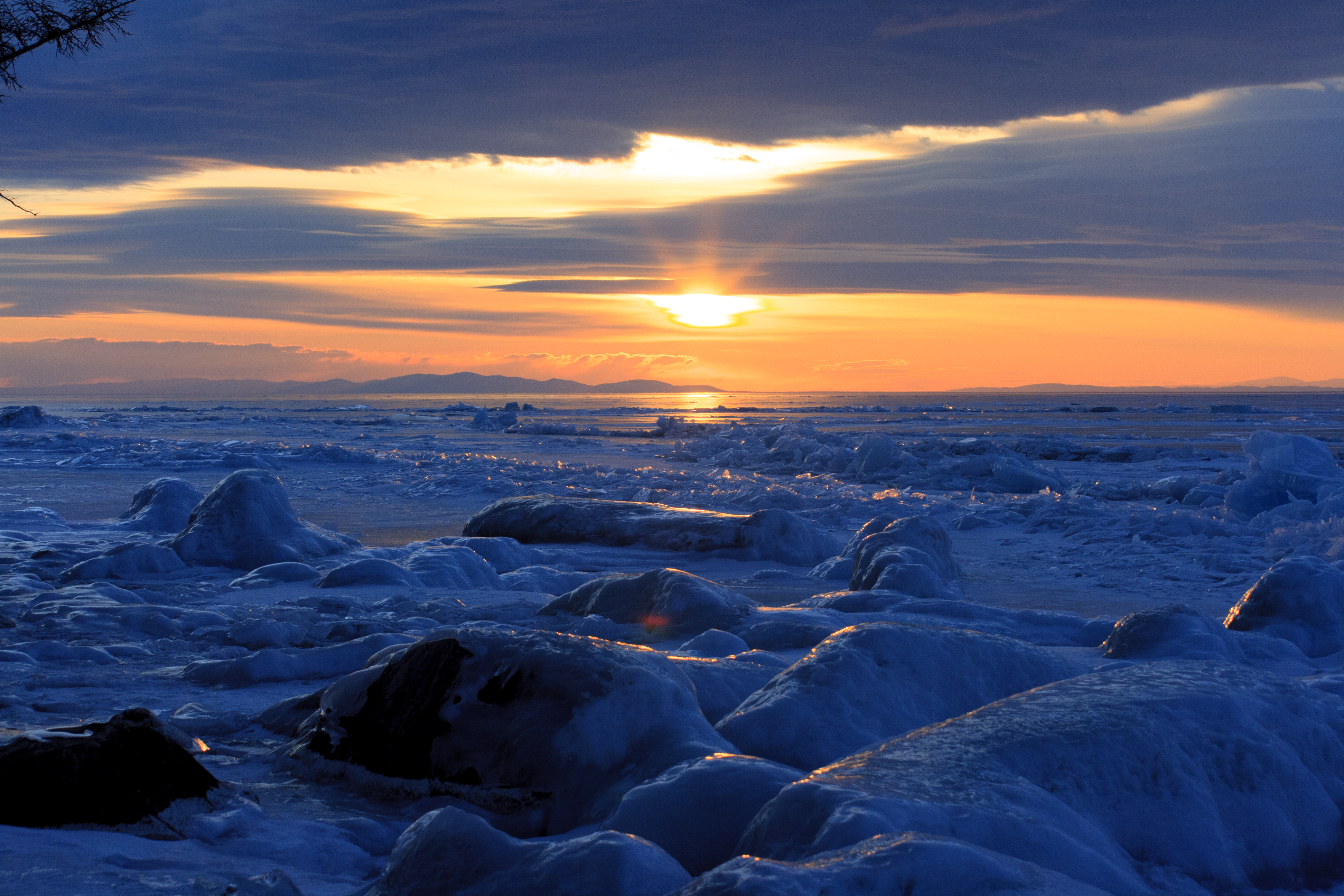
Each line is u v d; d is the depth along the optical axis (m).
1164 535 14.95
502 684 4.08
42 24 8.45
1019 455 30.39
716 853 2.96
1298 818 3.26
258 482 12.05
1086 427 69.31
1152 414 103.31
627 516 14.24
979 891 2.21
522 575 11.02
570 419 88.00
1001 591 10.83
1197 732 3.38
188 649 6.97
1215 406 103.94
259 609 8.48
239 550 11.44
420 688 4.20
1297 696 3.86
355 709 4.35
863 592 8.81
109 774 3.33
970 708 4.34
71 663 6.44
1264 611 7.76
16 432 43.09
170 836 3.26
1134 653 6.66
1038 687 4.33
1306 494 17.17
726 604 7.40
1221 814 3.16
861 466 28.12
